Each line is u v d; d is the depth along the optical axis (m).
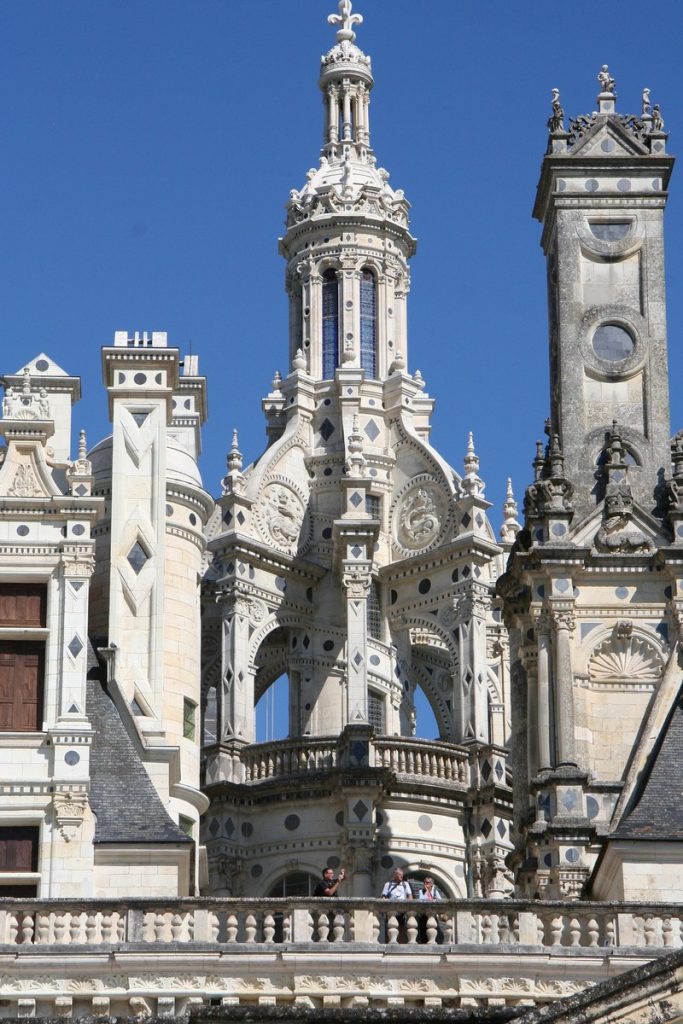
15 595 68.06
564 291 77.31
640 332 76.94
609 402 76.25
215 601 90.44
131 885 65.00
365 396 95.81
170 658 75.31
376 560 93.31
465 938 59.38
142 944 58.06
